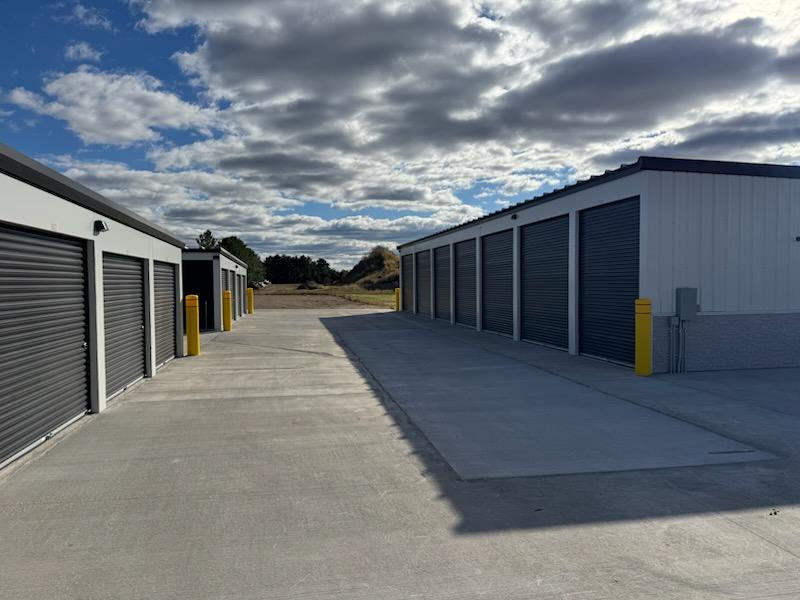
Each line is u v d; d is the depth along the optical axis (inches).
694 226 410.0
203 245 2149.4
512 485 194.1
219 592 128.1
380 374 426.0
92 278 302.2
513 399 333.1
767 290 424.5
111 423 283.4
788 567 137.3
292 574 135.6
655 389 354.3
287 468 213.2
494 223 720.3
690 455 225.6
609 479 199.3
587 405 315.0
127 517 168.9
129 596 126.6
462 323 876.0
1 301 212.7
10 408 219.6
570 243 521.7
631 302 434.6
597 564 139.5
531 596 125.7
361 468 212.8
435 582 131.7
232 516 169.2
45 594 127.4
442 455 227.9
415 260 1182.3
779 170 420.5
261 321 1003.9
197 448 239.6
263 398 343.6
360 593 127.4
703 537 153.5
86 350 301.7
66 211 263.3
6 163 199.8
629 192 424.2
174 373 441.7
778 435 252.4
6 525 163.6
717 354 418.6
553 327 572.1
